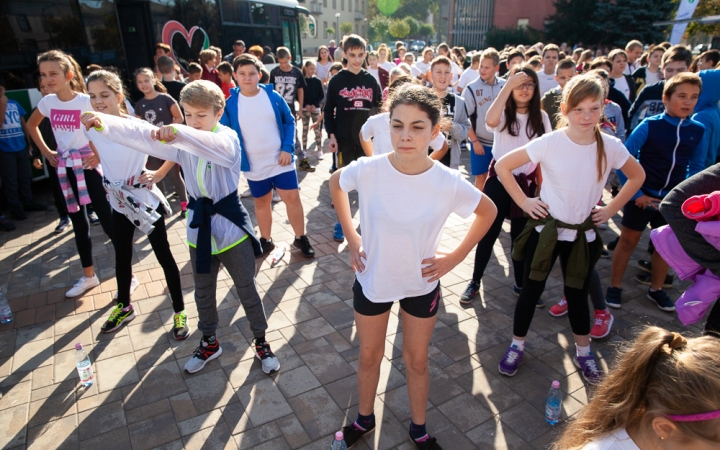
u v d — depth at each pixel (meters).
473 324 3.61
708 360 1.11
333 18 65.88
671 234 2.23
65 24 6.73
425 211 1.97
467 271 4.47
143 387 2.94
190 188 2.83
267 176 4.39
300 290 4.09
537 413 2.72
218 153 2.61
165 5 8.73
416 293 2.15
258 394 2.87
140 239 5.19
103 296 4.01
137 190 3.21
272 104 4.27
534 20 40.25
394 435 2.56
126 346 3.34
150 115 5.34
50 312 3.78
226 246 2.85
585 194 2.68
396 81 3.47
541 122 3.55
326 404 2.79
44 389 2.92
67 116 3.69
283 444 2.50
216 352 3.18
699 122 3.70
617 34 30.69
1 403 2.81
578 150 2.63
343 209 2.21
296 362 3.16
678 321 3.67
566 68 4.95
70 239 5.23
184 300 3.94
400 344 3.34
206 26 9.97
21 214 5.84
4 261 4.70
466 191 1.98
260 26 11.83
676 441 1.14
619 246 3.77
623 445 1.24
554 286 4.19
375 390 2.45
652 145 3.55
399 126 1.84
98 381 2.99
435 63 4.77
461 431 2.60
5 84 6.08
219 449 2.47
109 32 7.35
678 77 3.41
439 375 3.04
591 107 2.48
